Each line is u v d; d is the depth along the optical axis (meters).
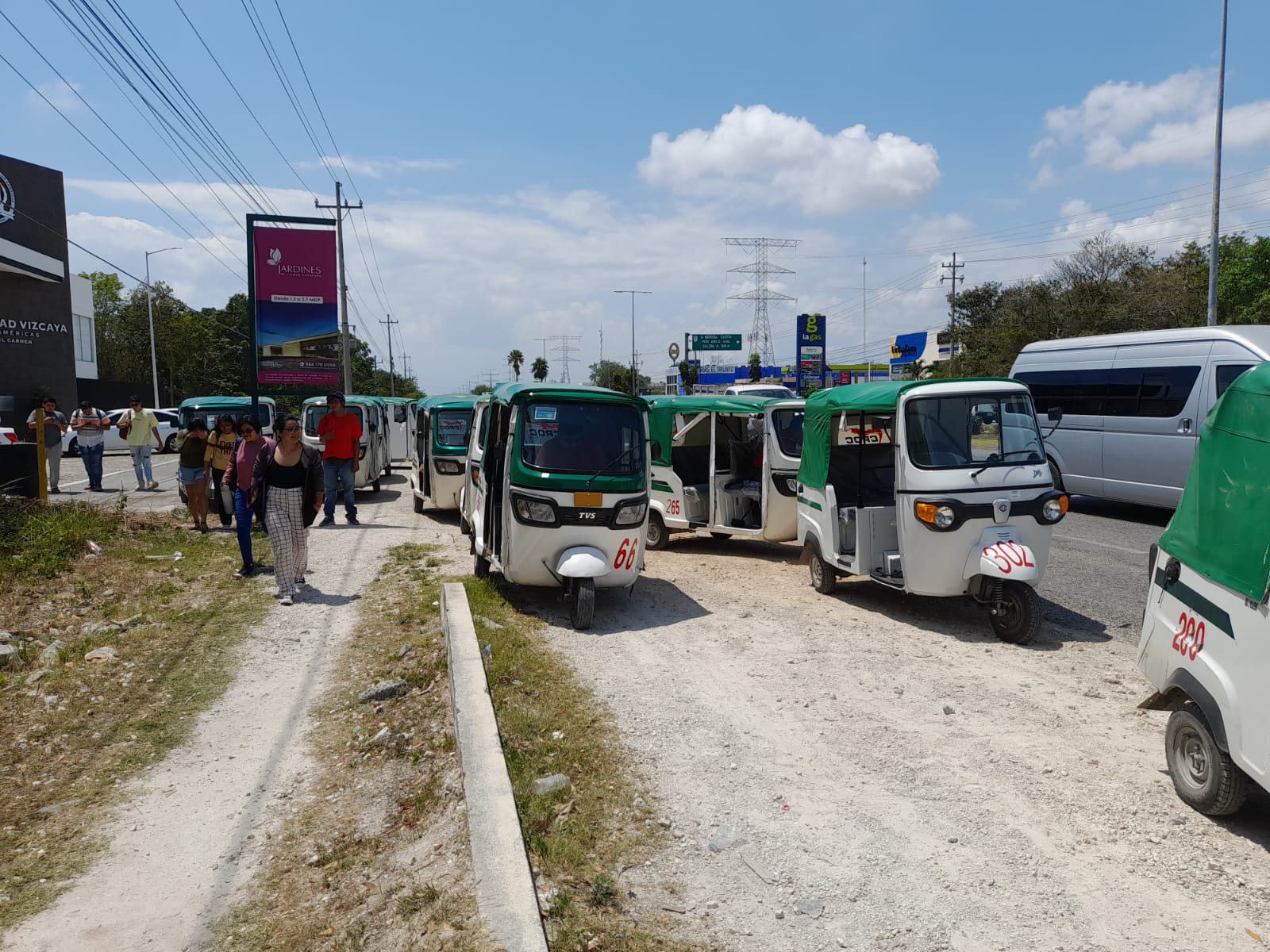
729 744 5.40
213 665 7.05
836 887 3.87
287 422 8.66
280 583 8.84
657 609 8.82
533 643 7.45
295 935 3.73
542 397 8.62
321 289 21.28
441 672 6.66
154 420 18.53
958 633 7.91
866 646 7.50
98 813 4.79
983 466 7.75
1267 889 3.83
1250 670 3.94
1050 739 5.46
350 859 4.32
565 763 5.04
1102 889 3.84
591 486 8.27
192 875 4.22
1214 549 4.30
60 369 34.59
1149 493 14.24
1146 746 5.34
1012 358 44.94
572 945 3.38
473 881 3.77
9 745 5.51
